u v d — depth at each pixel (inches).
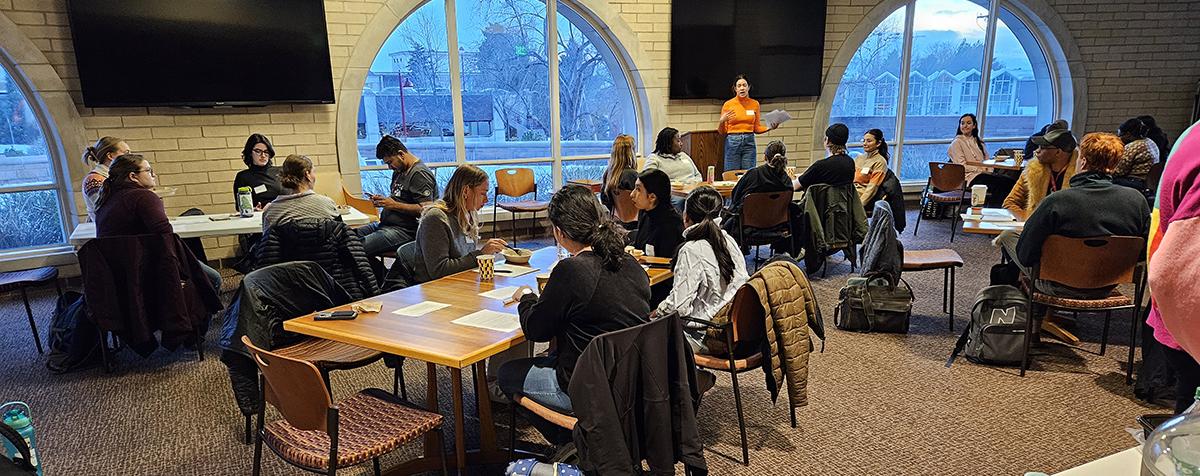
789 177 194.7
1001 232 137.7
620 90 276.1
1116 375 122.7
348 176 230.7
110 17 185.3
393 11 225.8
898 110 311.1
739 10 267.3
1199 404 39.8
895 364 130.9
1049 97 320.8
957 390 118.3
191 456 99.9
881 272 148.0
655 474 74.3
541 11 254.2
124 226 124.0
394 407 81.6
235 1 199.3
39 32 182.4
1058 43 304.3
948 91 314.0
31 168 195.2
